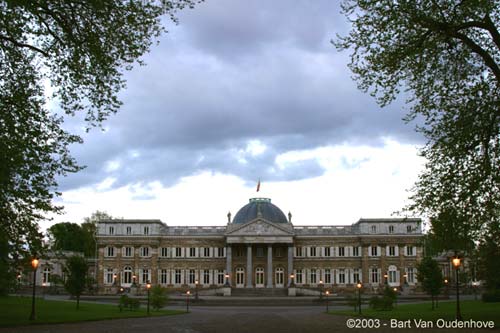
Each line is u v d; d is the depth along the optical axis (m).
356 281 151.12
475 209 40.56
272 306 104.88
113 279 151.38
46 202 43.22
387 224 150.88
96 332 45.19
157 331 46.44
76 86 40.16
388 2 39.56
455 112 42.28
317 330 46.66
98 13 36.72
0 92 40.31
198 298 118.88
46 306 78.38
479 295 122.19
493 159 40.59
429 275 76.75
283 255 154.12
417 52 39.78
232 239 148.50
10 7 35.12
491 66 39.81
